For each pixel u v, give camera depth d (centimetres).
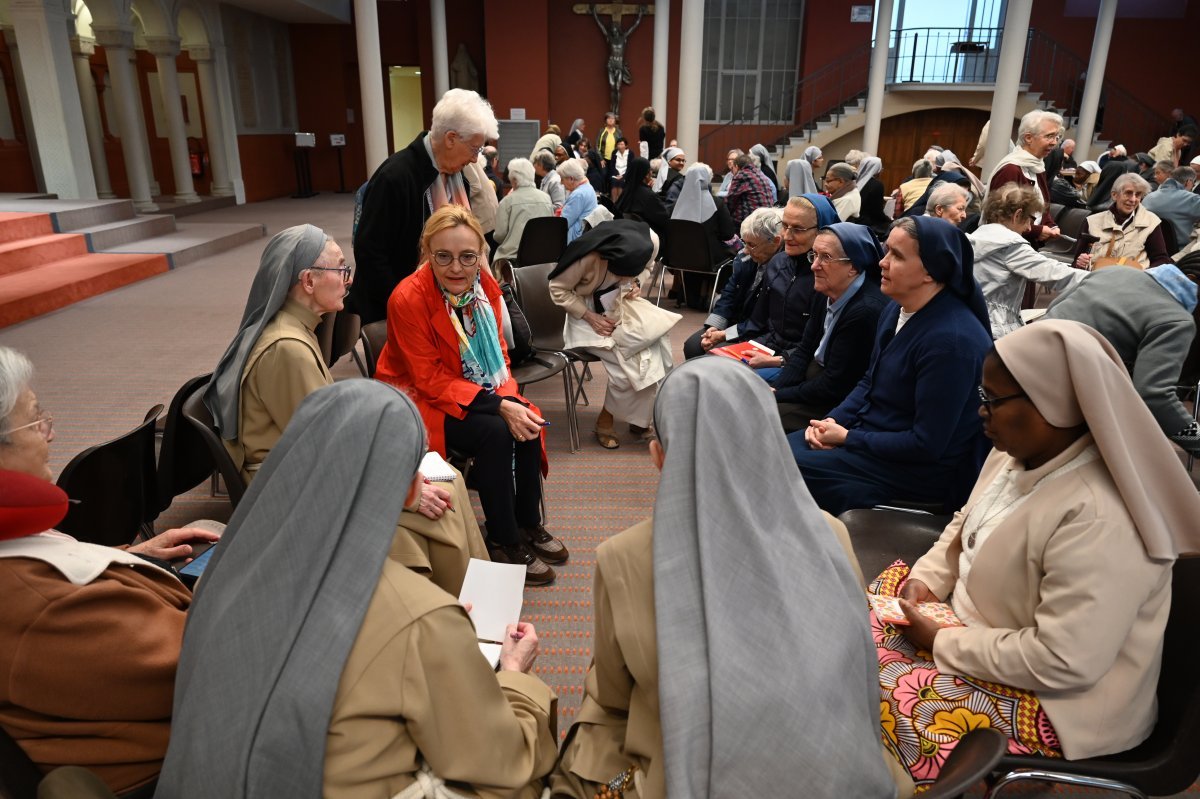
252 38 1460
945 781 106
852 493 233
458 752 104
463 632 105
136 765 117
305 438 104
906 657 156
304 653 95
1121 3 1459
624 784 113
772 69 1559
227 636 98
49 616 108
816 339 296
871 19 1492
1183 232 460
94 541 203
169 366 485
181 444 235
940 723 142
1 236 708
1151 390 245
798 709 94
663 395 110
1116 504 127
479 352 266
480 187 447
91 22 1023
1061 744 134
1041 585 134
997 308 335
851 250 262
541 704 135
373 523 102
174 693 108
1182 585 135
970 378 214
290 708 93
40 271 692
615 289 362
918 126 1530
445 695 102
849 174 650
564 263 356
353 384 108
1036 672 131
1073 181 941
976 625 149
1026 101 1449
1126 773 133
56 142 873
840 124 1482
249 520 104
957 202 375
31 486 111
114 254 781
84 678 111
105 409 412
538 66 1530
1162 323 245
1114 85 1501
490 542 270
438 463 204
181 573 179
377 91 1053
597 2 1532
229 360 231
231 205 1362
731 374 110
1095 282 263
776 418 111
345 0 1591
